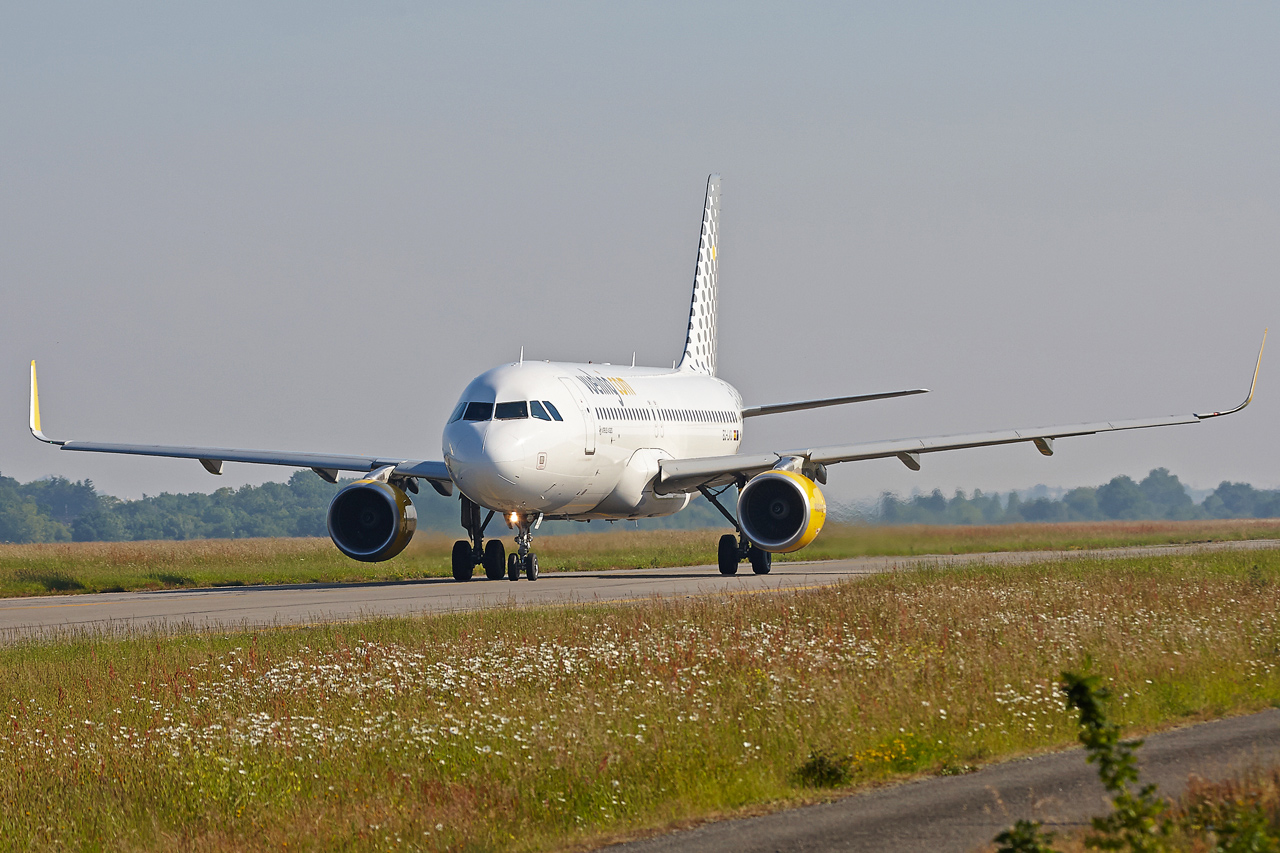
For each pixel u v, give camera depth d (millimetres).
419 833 40844
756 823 40562
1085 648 67500
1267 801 36625
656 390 155750
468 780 46000
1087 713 33531
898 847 36688
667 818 41844
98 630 90062
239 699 61938
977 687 57562
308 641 78312
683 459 146625
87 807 45781
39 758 52344
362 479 136750
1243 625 76062
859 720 52188
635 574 149625
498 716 53719
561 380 133625
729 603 91000
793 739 49438
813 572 146125
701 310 191500
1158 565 130625
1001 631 73062
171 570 164875
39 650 80188
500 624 82938
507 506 128750
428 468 137500
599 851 38656
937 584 105562
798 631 74438
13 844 42125
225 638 82500
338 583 144000
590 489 136750
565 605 96812
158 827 43406
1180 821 35125
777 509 133125
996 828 37969
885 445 140125
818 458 138875
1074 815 38938
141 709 61062
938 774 46406
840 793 44188
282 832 41844
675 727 51406
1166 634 71562
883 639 73000
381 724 54625
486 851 39375
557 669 64375
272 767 48875
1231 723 52938
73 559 195625
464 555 138375
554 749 48156
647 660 65375
